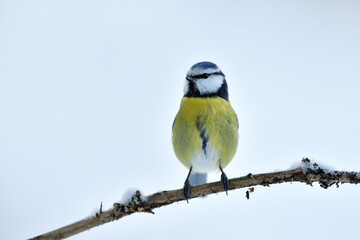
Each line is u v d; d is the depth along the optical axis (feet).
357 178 19.36
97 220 20.03
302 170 20.59
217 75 28.78
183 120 28.19
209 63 28.96
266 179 21.62
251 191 22.41
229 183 22.47
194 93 28.58
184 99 29.01
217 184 22.76
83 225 19.89
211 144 27.89
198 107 27.89
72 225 19.70
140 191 21.15
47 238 19.27
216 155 28.17
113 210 20.33
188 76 28.71
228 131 28.12
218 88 28.73
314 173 20.25
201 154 28.22
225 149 28.14
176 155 29.55
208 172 30.27
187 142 28.09
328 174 19.88
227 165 29.37
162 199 21.74
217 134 27.76
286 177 21.03
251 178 22.09
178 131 28.48
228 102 29.22
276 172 21.30
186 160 28.89
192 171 30.27
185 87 29.35
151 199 21.27
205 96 28.27
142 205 20.95
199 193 22.67
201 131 27.76
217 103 28.14
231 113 28.66
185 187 22.80
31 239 19.24
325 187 20.17
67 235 19.57
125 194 20.89
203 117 27.66
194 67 28.66
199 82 28.27
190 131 27.89
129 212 20.65
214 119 27.71
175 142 28.94
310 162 20.58
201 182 31.14
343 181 19.69
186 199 22.43
